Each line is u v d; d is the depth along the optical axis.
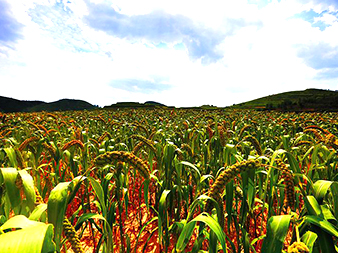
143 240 3.20
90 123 10.28
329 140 3.17
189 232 1.48
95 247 2.98
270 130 8.08
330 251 1.15
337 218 1.53
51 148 3.14
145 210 4.10
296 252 0.99
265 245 1.12
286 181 1.47
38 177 2.83
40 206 1.24
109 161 1.32
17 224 0.83
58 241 1.06
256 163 1.39
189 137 5.18
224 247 1.12
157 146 3.22
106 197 2.22
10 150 2.33
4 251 0.57
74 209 4.00
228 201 1.81
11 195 1.39
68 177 4.21
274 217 1.17
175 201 3.05
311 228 1.30
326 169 3.16
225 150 2.78
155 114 21.47
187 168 3.30
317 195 1.41
